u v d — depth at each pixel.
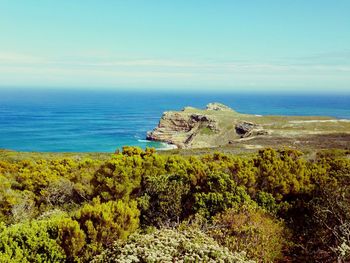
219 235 9.12
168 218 12.11
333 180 12.66
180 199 12.61
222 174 13.19
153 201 12.97
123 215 9.84
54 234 9.17
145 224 11.85
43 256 8.66
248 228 9.15
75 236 8.92
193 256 6.97
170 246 7.36
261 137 75.81
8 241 8.72
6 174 21.31
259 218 10.02
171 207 12.23
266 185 13.98
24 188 18.56
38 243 8.73
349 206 10.02
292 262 9.18
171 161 17.88
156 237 8.00
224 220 9.80
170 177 14.48
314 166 15.71
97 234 9.23
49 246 8.71
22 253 8.55
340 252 8.23
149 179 14.58
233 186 12.56
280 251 9.38
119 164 16.14
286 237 10.22
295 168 14.57
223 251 7.55
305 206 12.05
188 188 13.16
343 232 8.92
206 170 14.47
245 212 10.30
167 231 8.24
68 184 17.52
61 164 22.89
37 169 21.28
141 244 7.55
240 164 14.72
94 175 17.36
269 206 12.43
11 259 8.30
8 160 33.56
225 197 12.05
